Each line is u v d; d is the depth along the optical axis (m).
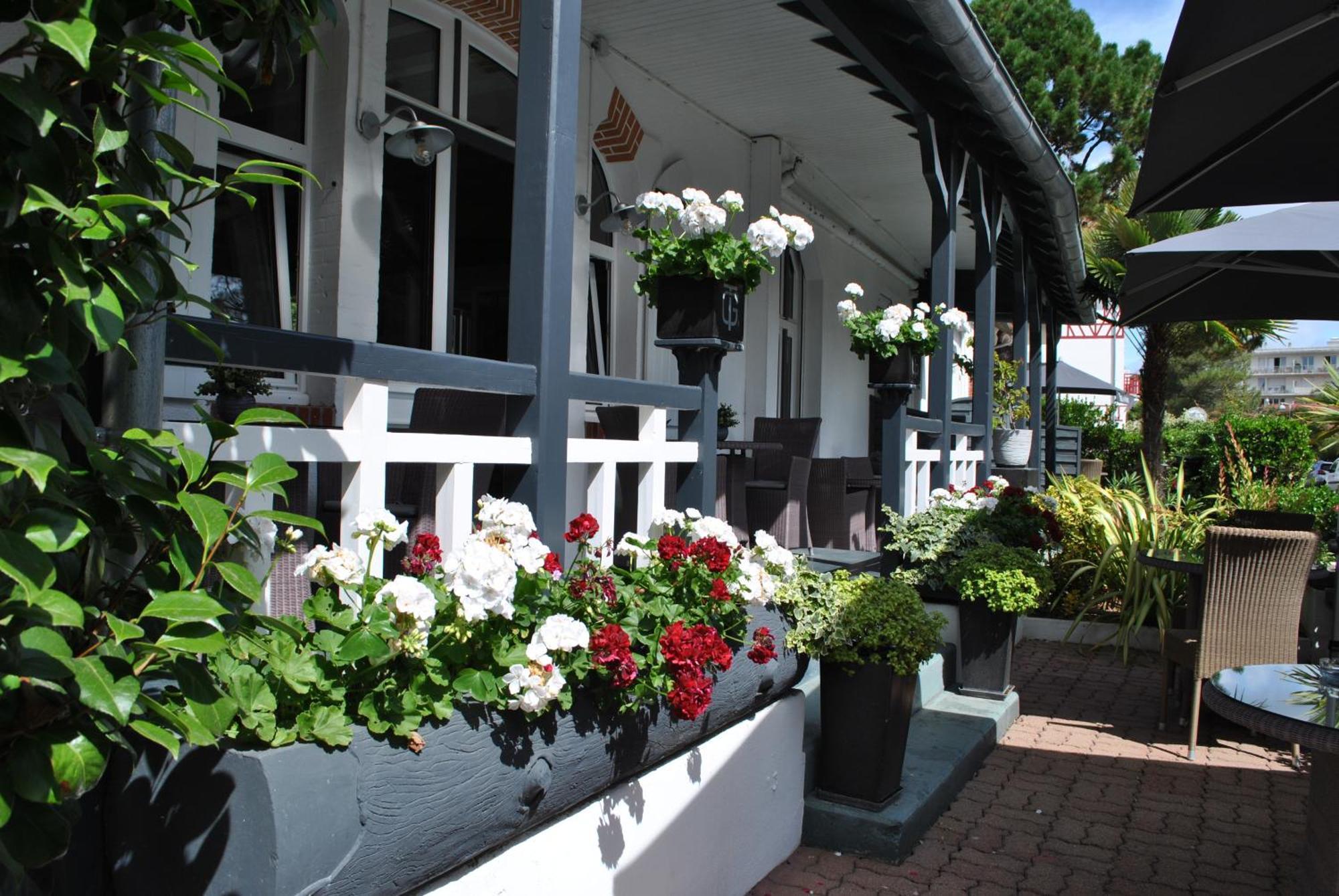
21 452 1.06
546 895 2.26
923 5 4.55
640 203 3.67
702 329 3.57
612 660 2.21
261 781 1.51
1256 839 3.88
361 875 1.65
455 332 6.30
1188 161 4.12
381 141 5.37
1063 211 8.12
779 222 3.86
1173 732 5.28
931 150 6.33
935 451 6.71
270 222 5.13
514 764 2.02
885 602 3.58
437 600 1.95
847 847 3.60
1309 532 4.66
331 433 2.20
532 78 2.72
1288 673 3.03
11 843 1.15
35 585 1.06
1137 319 6.94
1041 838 3.82
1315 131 3.89
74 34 1.06
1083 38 20.33
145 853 1.61
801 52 6.90
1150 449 14.91
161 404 1.71
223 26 1.50
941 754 4.33
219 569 1.37
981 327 8.14
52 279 1.21
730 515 6.17
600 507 3.14
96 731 1.24
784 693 3.53
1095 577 7.23
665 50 6.95
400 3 5.62
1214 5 3.05
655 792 2.70
